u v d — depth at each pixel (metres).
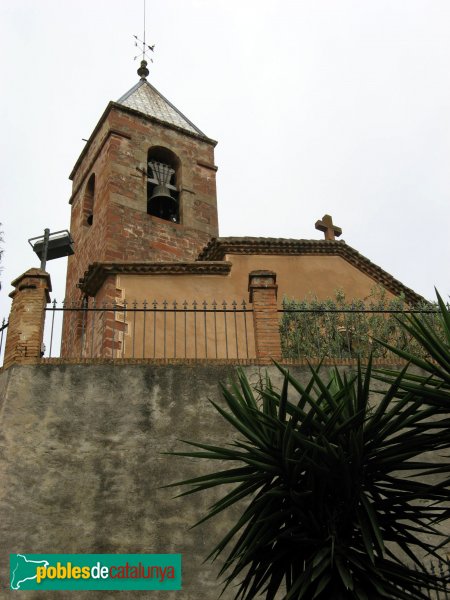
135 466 9.73
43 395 10.16
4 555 8.85
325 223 18.09
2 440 9.66
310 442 7.07
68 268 22.23
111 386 10.38
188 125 24.67
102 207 20.72
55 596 8.75
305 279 16.00
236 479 7.47
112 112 22.39
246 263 15.66
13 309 11.20
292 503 7.27
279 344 11.13
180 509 9.48
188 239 21.08
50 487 9.41
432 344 8.17
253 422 7.75
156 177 22.14
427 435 7.32
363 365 10.98
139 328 13.93
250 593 7.23
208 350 13.80
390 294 17.09
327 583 6.80
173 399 10.37
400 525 7.41
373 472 7.35
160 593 8.88
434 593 9.14
